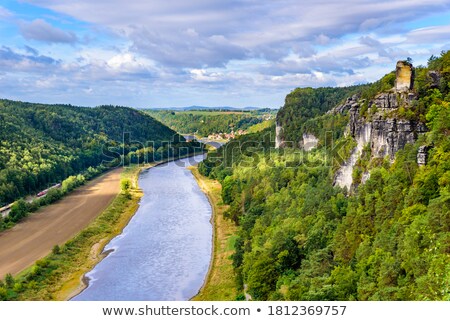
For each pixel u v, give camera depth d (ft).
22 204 591.37
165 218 584.40
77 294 356.79
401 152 295.48
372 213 278.67
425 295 185.57
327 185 387.14
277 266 303.48
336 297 231.30
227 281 359.25
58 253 437.58
